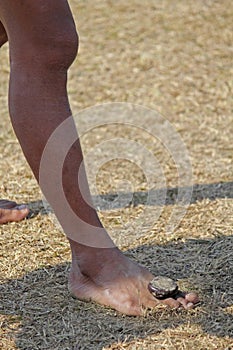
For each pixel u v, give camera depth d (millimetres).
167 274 4789
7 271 4859
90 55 8898
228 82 8234
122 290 4367
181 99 7852
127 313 4340
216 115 7477
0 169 6309
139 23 9734
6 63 8695
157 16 9930
